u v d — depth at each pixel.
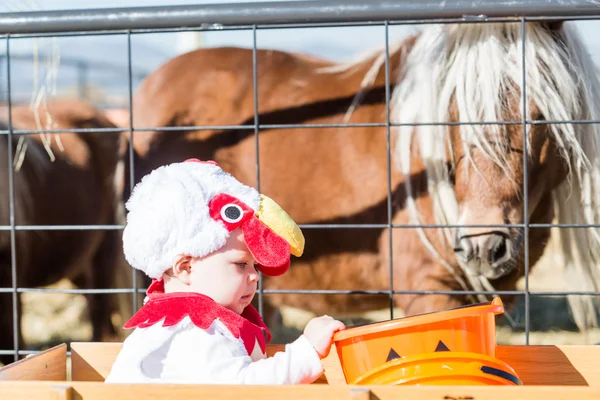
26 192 2.36
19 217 2.35
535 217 2.16
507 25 1.97
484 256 2.03
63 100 2.49
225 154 2.27
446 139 2.05
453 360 0.87
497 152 1.98
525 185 1.38
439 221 2.09
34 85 2.06
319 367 0.95
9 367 0.98
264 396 0.78
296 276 2.25
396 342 0.89
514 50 1.97
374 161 2.16
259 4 1.37
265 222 1.00
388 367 0.88
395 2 1.33
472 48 1.99
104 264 2.48
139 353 0.94
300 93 2.24
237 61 2.34
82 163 2.39
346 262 2.20
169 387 0.80
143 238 0.99
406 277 2.16
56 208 2.41
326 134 2.20
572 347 1.08
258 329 1.05
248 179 2.25
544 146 2.03
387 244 2.16
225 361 0.94
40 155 2.38
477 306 0.92
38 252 2.41
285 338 2.63
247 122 2.24
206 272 0.99
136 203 1.03
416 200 2.11
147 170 2.33
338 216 2.19
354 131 2.18
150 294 1.03
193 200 0.99
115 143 2.39
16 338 1.52
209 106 2.28
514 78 1.96
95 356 1.13
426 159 2.08
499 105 1.97
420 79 2.10
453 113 2.04
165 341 0.95
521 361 1.09
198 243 0.98
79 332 2.90
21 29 1.42
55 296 3.03
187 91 2.31
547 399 0.75
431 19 1.34
